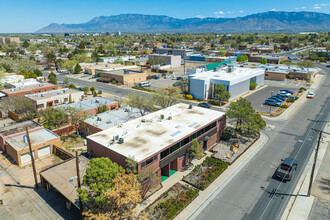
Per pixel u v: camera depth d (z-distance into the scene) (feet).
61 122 159.43
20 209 93.61
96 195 81.56
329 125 176.14
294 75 355.97
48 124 158.81
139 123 136.67
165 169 115.14
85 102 200.95
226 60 503.61
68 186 94.38
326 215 88.79
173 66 492.54
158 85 319.88
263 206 93.71
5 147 136.77
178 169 119.03
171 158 111.34
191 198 97.09
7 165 125.29
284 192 101.91
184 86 266.57
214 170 116.26
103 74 354.33
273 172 116.67
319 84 316.60
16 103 181.78
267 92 277.23
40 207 94.79
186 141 122.21
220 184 107.76
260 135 160.04
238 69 316.19
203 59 554.46
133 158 94.94
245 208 92.73
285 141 150.61
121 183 79.41
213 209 92.43
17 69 373.40
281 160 118.01
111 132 124.67
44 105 201.16
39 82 282.36
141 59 577.84
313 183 107.76
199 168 119.75
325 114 200.13
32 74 335.67
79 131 168.04
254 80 293.02
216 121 144.66
